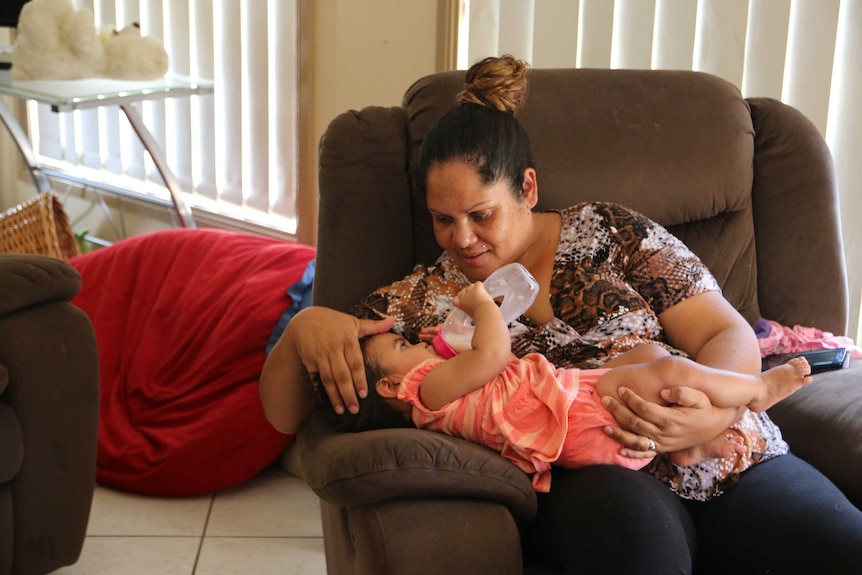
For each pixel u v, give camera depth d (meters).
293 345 1.44
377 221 1.69
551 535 1.26
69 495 1.91
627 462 1.31
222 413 2.25
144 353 2.44
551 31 2.51
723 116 1.77
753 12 2.28
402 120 1.75
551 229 1.58
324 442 1.30
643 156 1.73
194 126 3.48
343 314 1.46
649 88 1.77
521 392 1.35
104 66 2.94
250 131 3.32
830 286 1.79
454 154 1.43
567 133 1.72
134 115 2.97
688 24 2.36
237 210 3.45
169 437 2.27
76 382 1.89
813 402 1.55
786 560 1.24
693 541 1.28
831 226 1.80
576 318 1.50
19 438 1.81
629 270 1.54
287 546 2.13
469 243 1.48
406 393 1.38
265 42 3.17
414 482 1.16
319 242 1.69
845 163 2.25
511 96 1.50
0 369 1.76
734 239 1.79
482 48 2.65
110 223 3.90
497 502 1.23
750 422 1.41
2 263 1.84
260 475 2.43
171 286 2.53
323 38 2.97
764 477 1.36
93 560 2.05
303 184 3.14
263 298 2.34
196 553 2.09
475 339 1.36
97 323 2.52
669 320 1.52
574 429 1.32
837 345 1.72
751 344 1.45
